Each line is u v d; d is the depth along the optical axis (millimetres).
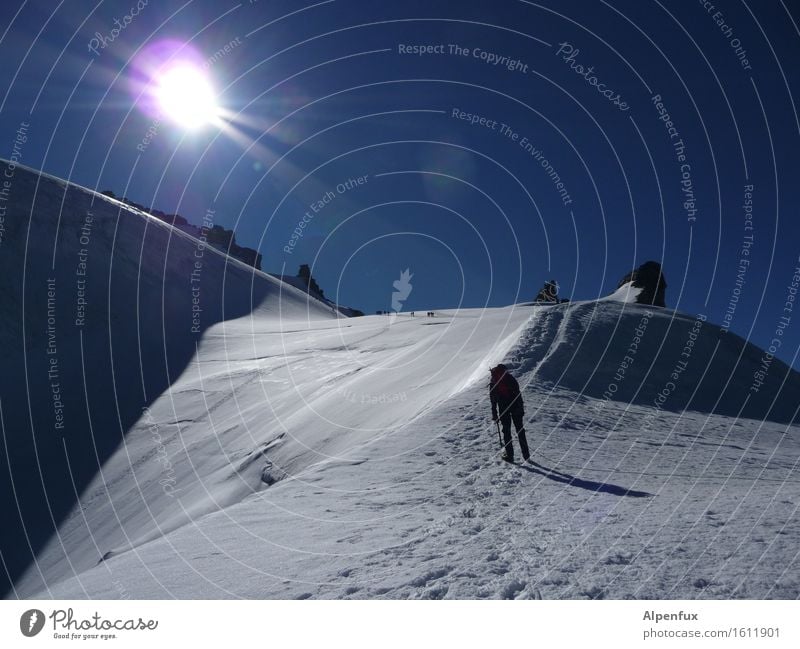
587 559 4664
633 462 9891
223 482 21047
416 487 8094
